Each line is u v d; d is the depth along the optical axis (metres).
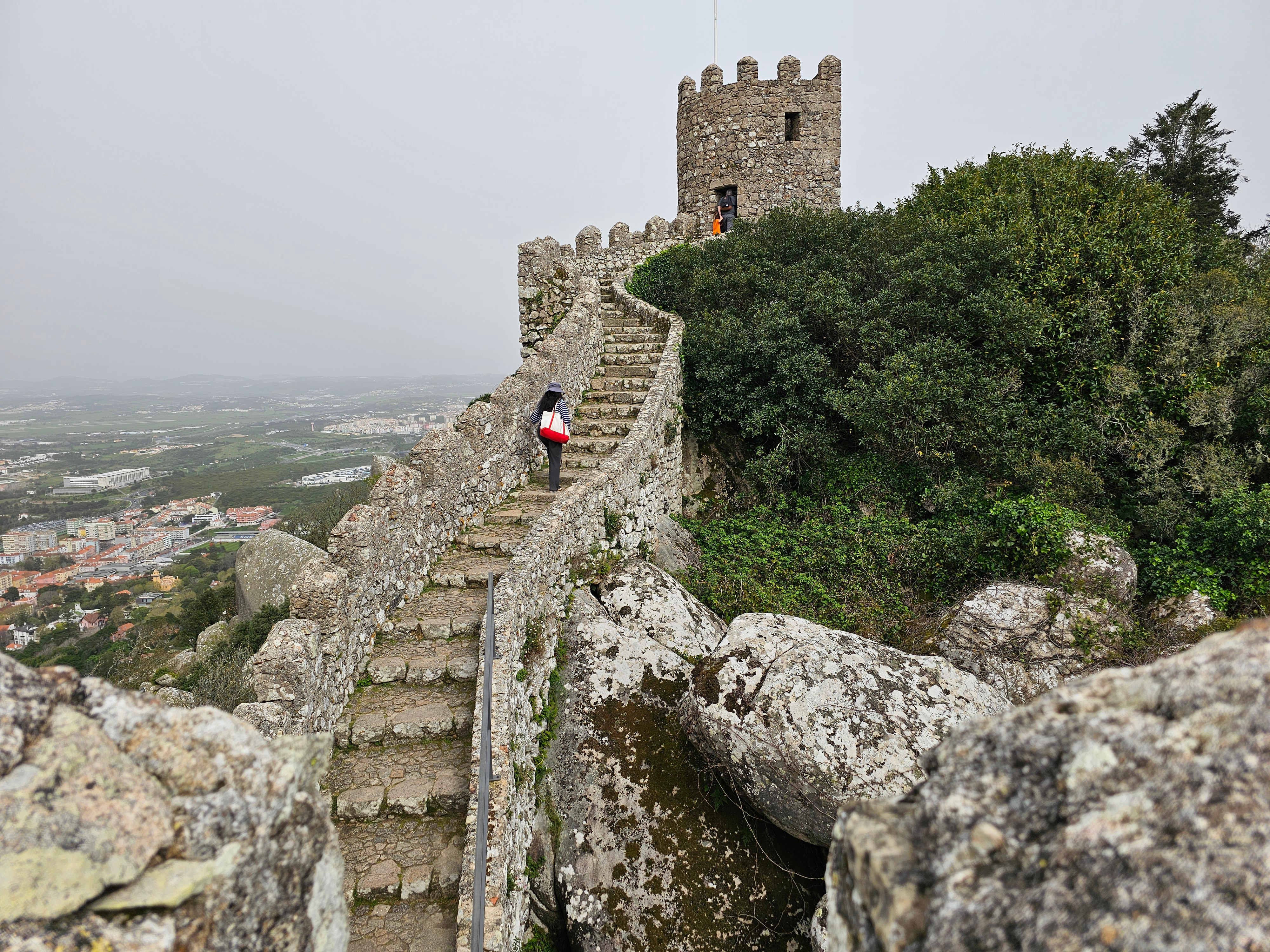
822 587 9.55
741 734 5.54
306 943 1.98
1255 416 9.64
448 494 7.73
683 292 14.78
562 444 9.12
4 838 1.50
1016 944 1.39
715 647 7.70
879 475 11.17
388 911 4.13
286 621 5.12
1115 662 7.73
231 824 1.82
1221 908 1.20
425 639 6.31
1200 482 9.54
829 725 5.46
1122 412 10.28
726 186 20.84
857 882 1.83
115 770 1.70
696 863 5.56
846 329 11.45
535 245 15.72
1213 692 1.51
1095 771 1.56
